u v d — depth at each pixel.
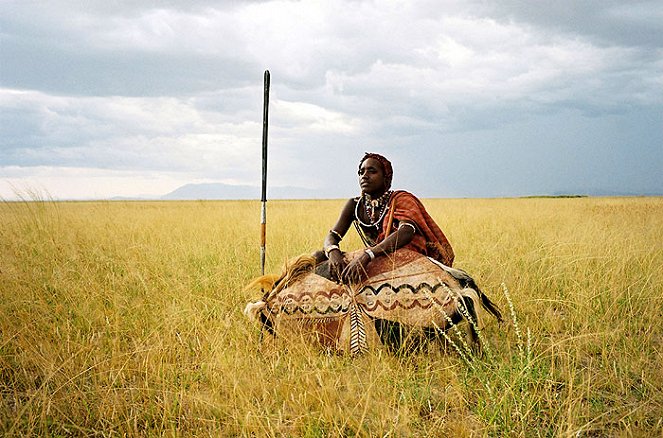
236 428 3.43
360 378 4.14
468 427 3.43
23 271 6.84
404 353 4.35
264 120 6.22
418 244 4.96
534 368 3.95
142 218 15.11
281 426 3.43
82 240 9.57
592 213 18.28
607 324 4.96
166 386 3.89
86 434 3.34
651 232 10.45
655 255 7.64
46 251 8.22
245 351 4.43
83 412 3.60
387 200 5.19
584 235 9.36
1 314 5.11
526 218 16.14
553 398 3.73
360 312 4.64
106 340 4.76
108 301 5.93
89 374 4.09
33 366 4.38
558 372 4.18
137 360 4.29
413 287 4.61
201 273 7.32
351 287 4.73
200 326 4.96
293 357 4.35
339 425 3.43
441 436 3.35
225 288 6.53
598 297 5.90
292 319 4.71
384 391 3.85
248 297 6.24
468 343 4.50
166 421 3.43
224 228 12.44
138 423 3.54
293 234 10.73
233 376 3.84
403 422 3.33
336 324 4.66
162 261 8.02
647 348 4.66
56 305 5.66
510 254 8.22
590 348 4.72
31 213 10.12
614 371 4.14
